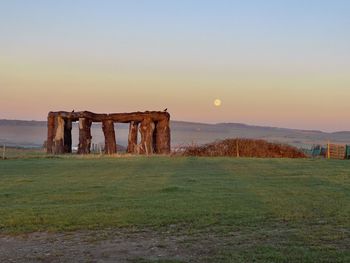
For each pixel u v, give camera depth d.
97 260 10.49
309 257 10.22
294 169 30.72
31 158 41.91
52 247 11.65
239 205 16.42
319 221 13.95
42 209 16.11
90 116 54.62
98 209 15.97
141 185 22.34
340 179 24.73
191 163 36.09
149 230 13.10
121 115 54.94
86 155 45.81
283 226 13.33
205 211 15.35
